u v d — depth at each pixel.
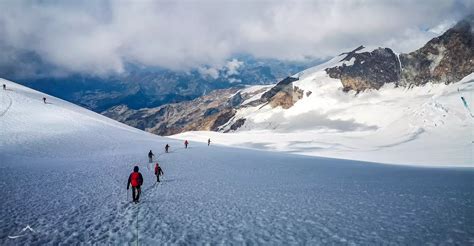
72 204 20.34
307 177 37.16
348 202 22.73
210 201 22.55
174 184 29.69
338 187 29.69
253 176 37.19
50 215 17.61
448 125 109.69
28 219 16.64
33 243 13.30
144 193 24.94
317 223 17.22
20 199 20.88
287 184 31.30
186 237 14.74
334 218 18.30
